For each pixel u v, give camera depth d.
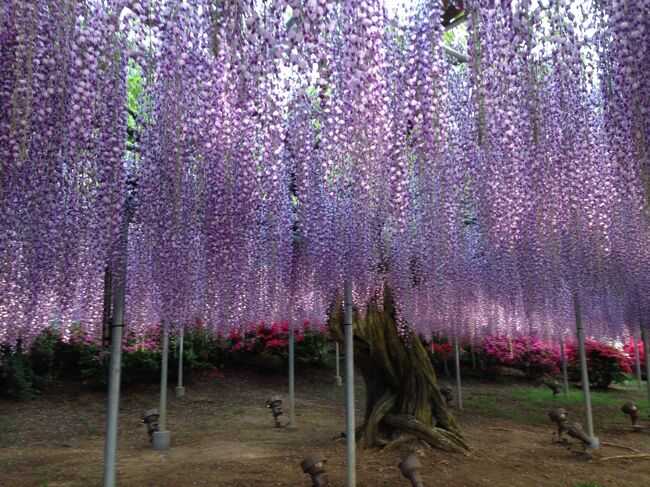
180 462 4.46
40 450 5.23
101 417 6.96
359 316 4.67
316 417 7.17
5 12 1.79
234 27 1.97
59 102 2.02
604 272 4.26
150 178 2.63
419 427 4.71
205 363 9.27
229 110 2.29
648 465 4.53
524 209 3.12
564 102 2.57
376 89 2.21
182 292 3.01
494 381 10.86
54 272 2.30
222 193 2.70
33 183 2.12
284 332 10.07
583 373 5.27
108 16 1.95
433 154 2.52
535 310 5.37
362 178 2.44
